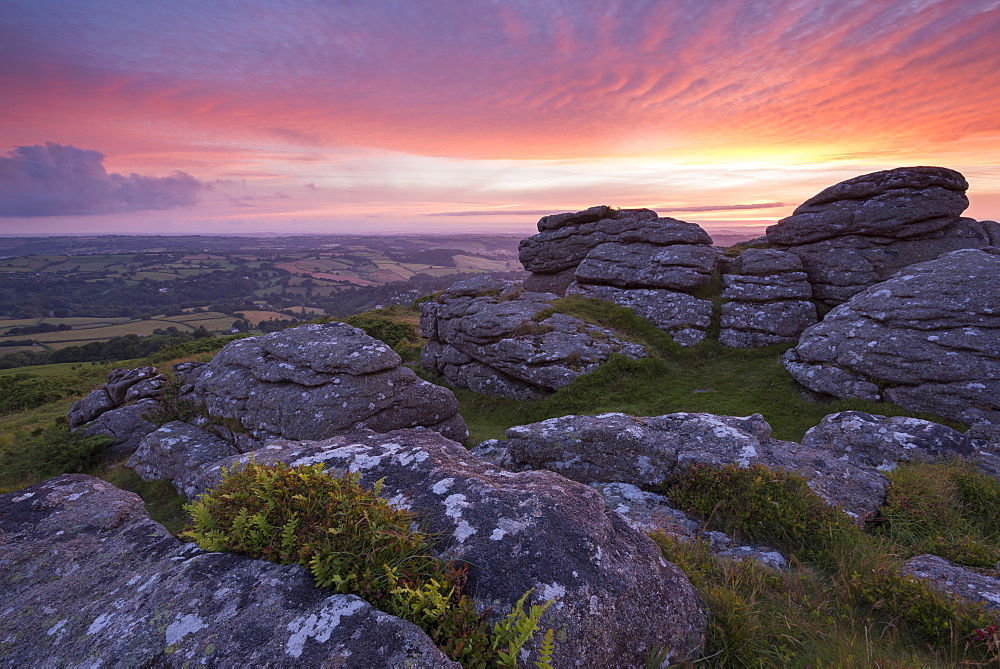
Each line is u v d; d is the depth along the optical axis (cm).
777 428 1581
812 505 698
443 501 480
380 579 365
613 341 2250
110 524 512
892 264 2302
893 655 452
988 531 743
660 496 806
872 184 2422
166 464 1321
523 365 2102
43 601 392
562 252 3475
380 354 1455
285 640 313
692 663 414
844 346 1725
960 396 1430
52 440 1496
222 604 347
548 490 500
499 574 392
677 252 2736
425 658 300
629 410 1809
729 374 2108
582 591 384
